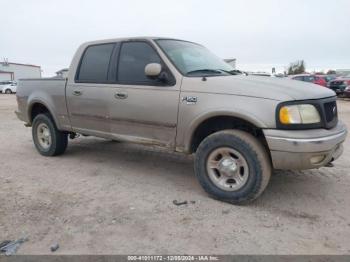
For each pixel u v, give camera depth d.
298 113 3.52
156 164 5.64
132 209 3.80
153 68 4.11
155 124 4.38
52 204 3.93
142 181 4.78
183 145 4.20
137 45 4.69
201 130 4.21
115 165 5.59
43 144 6.22
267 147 3.80
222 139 3.84
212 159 4.01
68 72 5.47
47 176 5.00
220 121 4.11
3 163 5.71
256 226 3.41
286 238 3.18
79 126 5.41
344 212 3.74
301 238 3.19
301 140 3.45
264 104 3.58
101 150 6.62
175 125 4.20
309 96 3.65
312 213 3.71
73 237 3.18
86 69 5.24
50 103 5.74
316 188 4.45
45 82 5.86
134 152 6.45
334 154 3.80
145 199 4.11
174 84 4.20
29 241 3.11
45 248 3.00
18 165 5.59
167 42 4.66
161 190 4.42
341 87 20.89
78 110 5.30
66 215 3.64
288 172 5.08
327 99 3.82
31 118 6.41
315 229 3.36
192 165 5.59
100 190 4.42
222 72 4.56
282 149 3.52
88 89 5.09
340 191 4.34
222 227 3.39
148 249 2.99
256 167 3.68
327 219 3.57
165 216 3.63
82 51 5.35
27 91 6.21
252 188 3.72
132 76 4.63
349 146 6.92
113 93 4.75
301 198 4.12
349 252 2.96
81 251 2.96
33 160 5.91
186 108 4.05
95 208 3.83
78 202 4.00
